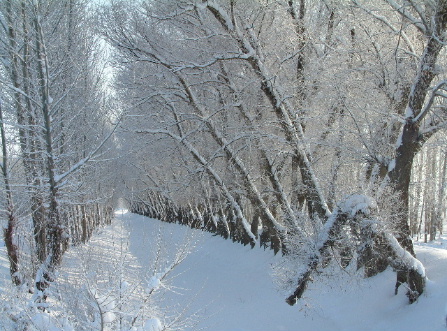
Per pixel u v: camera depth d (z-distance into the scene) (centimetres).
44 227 1080
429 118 1025
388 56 1144
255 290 1304
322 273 954
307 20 1354
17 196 1038
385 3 1129
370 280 1020
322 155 1316
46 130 995
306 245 934
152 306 720
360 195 878
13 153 1048
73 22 1249
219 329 948
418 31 1129
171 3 1343
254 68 1249
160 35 1534
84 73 1269
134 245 1220
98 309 593
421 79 930
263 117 1545
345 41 1276
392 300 903
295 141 1220
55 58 1130
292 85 1342
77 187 1271
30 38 1060
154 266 736
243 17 1299
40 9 1012
